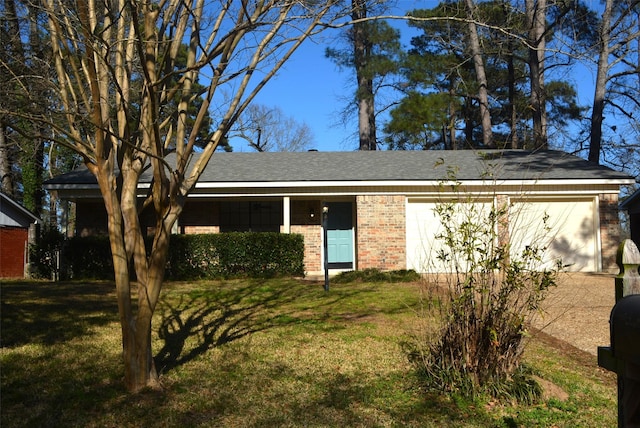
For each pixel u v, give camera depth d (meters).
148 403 4.95
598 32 18.66
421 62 23.56
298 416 4.79
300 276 14.94
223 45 5.38
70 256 14.62
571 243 15.62
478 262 5.43
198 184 15.11
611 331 2.09
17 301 10.05
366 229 15.52
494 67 29.08
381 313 9.29
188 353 6.66
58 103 6.43
